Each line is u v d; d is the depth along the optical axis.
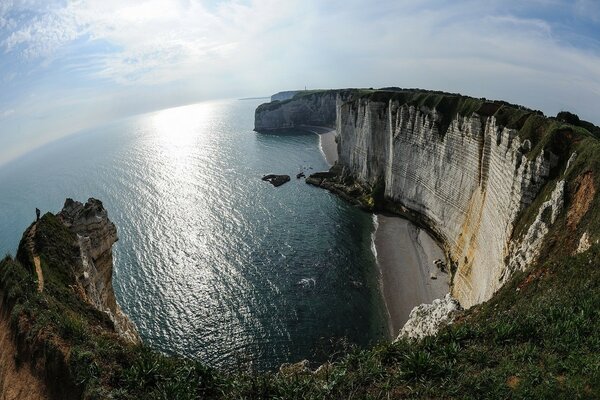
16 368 25.00
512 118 56.06
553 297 26.61
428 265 71.12
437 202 78.69
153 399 20.47
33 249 33.84
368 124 103.62
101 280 42.06
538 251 36.81
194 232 85.12
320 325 56.75
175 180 124.81
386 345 24.27
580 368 18.39
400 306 60.75
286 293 63.84
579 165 39.12
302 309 60.06
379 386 20.62
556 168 43.69
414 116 86.31
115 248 78.31
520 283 33.56
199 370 22.88
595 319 22.05
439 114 79.00
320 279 67.62
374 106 100.94
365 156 107.81
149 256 75.06
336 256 75.12
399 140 91.44
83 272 36.38
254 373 25.91
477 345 22.80
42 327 25.41
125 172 140.38
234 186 117.38
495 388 18.31
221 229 86.81
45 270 31.97
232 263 72.69
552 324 22.34
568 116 52.44
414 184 87.56
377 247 78.69
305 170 136.12
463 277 60.12
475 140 65.50
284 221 91.50
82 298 32.91
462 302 57.75
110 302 43.81
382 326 56.69
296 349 52.28
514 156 49.47
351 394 20.38
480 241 57.84
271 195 109.19
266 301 61.97
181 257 74.62
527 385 18.03
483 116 64.75
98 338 25.64
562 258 31.95
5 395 24.19
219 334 55.16
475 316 32.97
